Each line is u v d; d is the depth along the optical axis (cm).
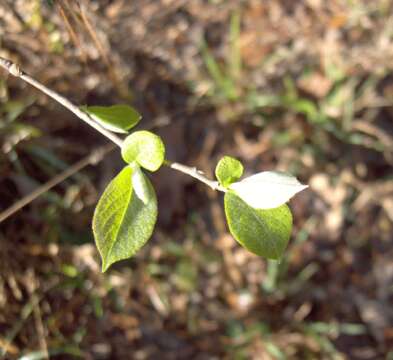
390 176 30
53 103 26
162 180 29
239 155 29
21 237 26
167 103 29
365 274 29
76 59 25
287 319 28
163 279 28
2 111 25
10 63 15
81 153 27
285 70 30
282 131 30
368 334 28
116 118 15
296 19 31
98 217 12
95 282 27
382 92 30
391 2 30
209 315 28
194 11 30
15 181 26
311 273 29
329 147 30
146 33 28
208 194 29
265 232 12
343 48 30
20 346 25
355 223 29
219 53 30
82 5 24
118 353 27
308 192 29
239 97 30
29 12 23
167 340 27
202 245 28
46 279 26
